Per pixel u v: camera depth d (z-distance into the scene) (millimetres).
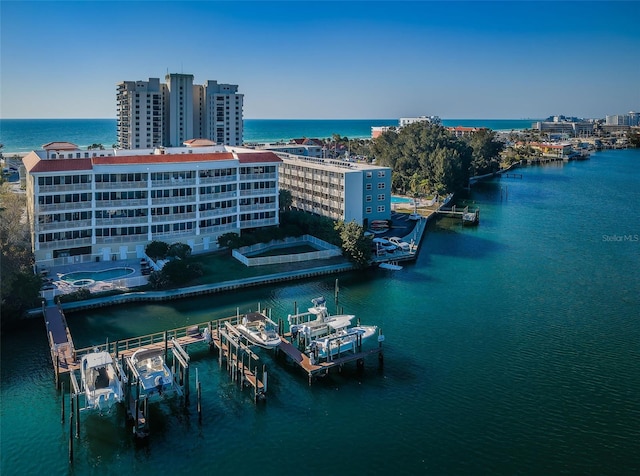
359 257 99750
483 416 54219
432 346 69500
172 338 68438
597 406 55969
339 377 61875
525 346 69562
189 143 144250
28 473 46594
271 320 75000
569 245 123250
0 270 70438
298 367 64250
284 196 127625
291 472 46625
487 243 124938
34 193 89562
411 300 86000
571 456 48281
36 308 75438
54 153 109938
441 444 50031
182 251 96750
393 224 139375
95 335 70188
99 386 55438
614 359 66125
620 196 196375
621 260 110438
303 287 91312
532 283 95062
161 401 56719
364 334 68875
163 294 82688
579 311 81750
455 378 61531
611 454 48531
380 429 52344
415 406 56062
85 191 93375
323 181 133250
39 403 55781
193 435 51531
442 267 104750
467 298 87125
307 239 115188
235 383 60344
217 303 82625
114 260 97188
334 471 46656
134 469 47156
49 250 91562
